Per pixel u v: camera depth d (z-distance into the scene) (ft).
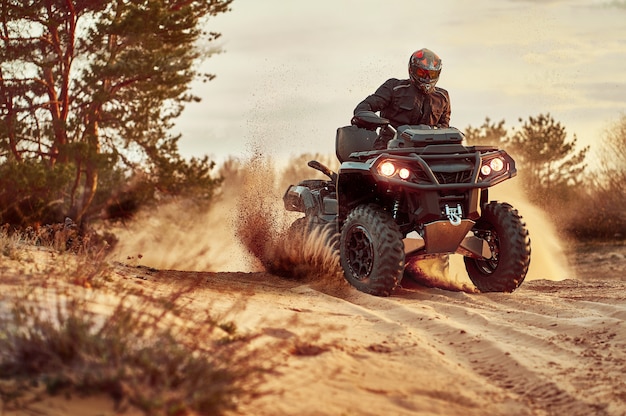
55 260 22.54
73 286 18.45
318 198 31.83
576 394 15.23
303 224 31.71
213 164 74.79
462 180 27.14
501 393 15.30
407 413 13.51
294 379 14.42
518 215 28.14
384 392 14.55
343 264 28.07
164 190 74.13
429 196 26.63
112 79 74.02
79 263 20.72
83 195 71.51
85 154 68.13
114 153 69.46
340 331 19.15
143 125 74.02
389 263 26.53
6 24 72.08
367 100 29.96
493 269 28.76
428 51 29.89
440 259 30.96
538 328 21.22
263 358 14.83
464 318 22.74
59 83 74.90
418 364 16.72
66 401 11.75
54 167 62.13
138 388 11.93
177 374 12.59
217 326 17.12
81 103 73.36
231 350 14.02
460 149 27.48
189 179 72.90
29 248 24.80
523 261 27.73
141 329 14.35
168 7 77.66
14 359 12.82
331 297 25.29
